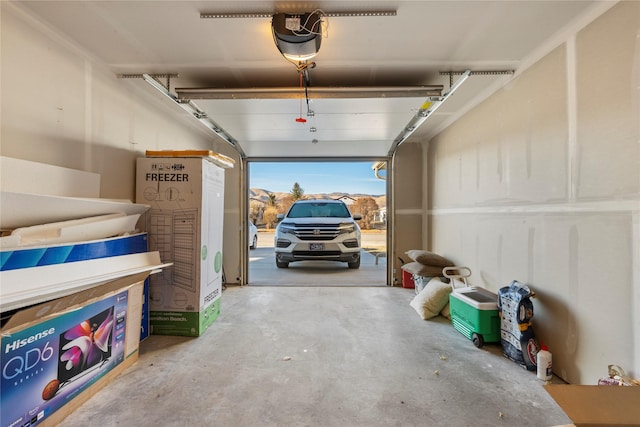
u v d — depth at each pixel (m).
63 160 1.96
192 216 2.62
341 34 1.89
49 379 1.47
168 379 1.91
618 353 1.53
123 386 1.83
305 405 1.65
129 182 2.61
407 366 2.08
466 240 3.28
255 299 3.76
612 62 1.56
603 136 1.61
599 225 1.64
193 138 3.84
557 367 1.93
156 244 2.62
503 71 2.37
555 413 1.58
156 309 2.61
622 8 1.51
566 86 1.86
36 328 1.41
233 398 1.71
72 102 2.03
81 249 1.78
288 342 2.48
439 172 4.11
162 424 1.49
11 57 1.63
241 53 2.15
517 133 2.37
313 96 2.48
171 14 1.71
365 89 2.42
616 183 1.54
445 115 3.45
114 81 2.43
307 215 6.23
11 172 1.58
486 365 2.09
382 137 3.96
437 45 2.02
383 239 11.37
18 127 1.67
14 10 1.62
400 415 1.57
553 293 1.98
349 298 3.82
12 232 1.42
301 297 3.86
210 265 2.85
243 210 4.62
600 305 1.63
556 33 1.87
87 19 1.74
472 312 2.45
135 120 2.69
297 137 3.95
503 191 2.56
